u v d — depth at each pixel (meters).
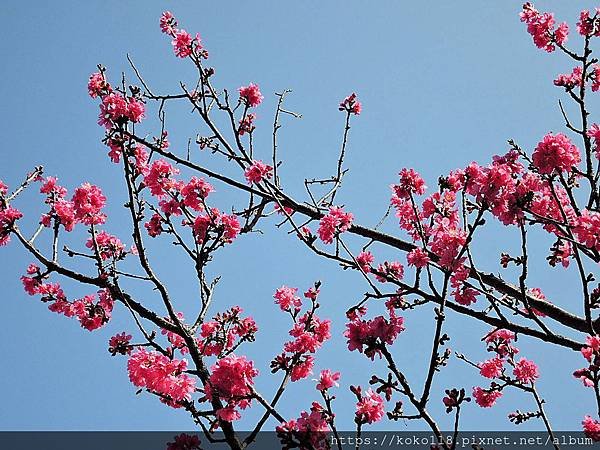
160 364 5.39
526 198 5.62
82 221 7.00
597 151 6.14
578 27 7.22
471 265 5.90
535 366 7.29
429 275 6.32
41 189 7.27
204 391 5.30
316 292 6.35
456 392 5.09
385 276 6.80
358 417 4.86
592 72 7.25
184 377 5.37
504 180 5.47
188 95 8.49
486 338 7.10
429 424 4.92
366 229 7.94
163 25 8.98
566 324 7.01
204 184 7.21
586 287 5.85
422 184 6.89
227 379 5.18
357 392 4.98
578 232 5.57
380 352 5.11
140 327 6.22
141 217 7.04
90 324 7.21
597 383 5.39
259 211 8.29
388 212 7.91
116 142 6.97
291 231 7.98
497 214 5.63
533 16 7.45
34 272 7.22
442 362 5.28
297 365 5.64
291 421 4.94
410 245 7.65
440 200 6.99
